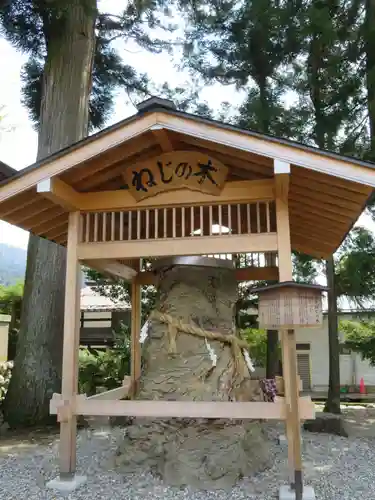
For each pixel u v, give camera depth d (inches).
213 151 166.2
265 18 314.3
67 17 334.6
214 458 156.3
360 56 324.5
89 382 363.3
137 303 237.1
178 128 151.0
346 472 175.9
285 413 142.7
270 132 330.6
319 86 329.1
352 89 323.3
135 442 172.9
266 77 348.5
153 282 235.5
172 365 179.5
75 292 167.6
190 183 164.6
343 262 324.2
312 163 142.8
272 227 207.8
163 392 173.6
